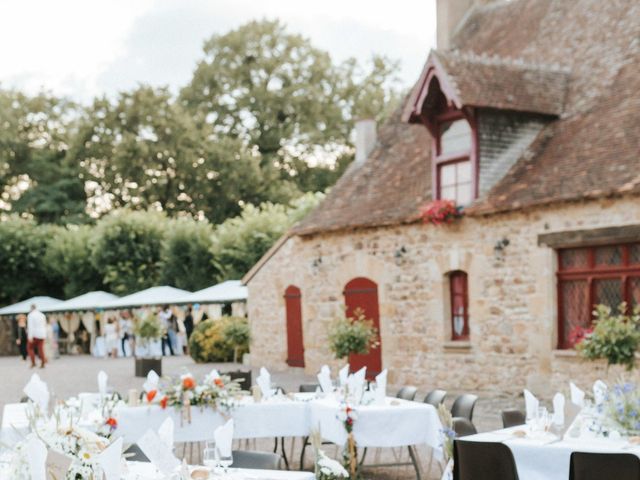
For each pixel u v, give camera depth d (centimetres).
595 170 1419
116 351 3186
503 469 636
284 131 4681
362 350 1730
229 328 2442
